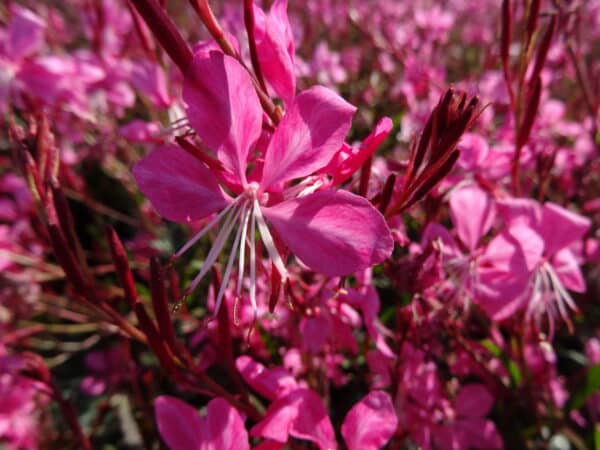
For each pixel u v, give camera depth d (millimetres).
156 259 72
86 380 172
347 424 83
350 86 231
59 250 78
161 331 78
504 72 98
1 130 184
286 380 88
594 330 171
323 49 203
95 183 249
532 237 97
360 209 59
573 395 130
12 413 156
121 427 189
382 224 58
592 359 153
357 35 282
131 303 78
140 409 142
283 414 80
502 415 139
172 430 81
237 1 203
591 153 161
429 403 112
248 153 63
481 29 290
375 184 90
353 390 147
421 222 131
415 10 277
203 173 64
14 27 154
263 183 63
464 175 108
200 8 64
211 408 81
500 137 131
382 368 106
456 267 99
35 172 78
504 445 139
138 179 61
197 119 60
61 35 242
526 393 127
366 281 99
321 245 60
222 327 85
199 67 59
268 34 65
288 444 99
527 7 94
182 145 60
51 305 189
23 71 156
